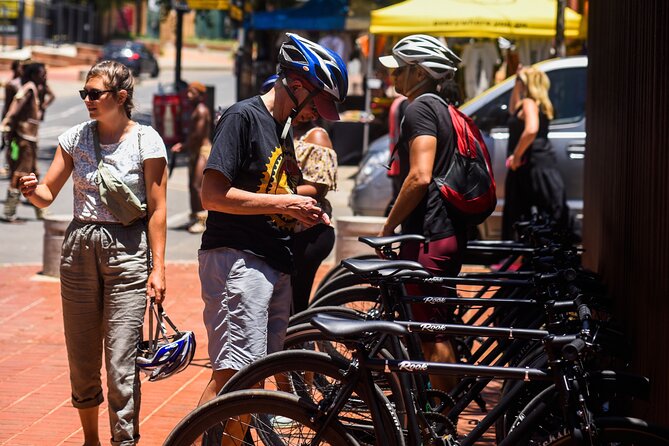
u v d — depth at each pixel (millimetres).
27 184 9891
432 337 10945
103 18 120062
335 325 7781
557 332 8914
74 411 12602
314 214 9102
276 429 8148
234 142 9141
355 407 8250
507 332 8289
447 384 9867
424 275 9531
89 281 9992
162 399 13227
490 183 11570
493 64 33688
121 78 9914
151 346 9789
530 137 21297
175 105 38562
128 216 9891
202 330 17203
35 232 27844
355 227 19781
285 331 9695
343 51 44375
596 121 16000
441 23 28828
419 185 11250
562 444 7539
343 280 12914
